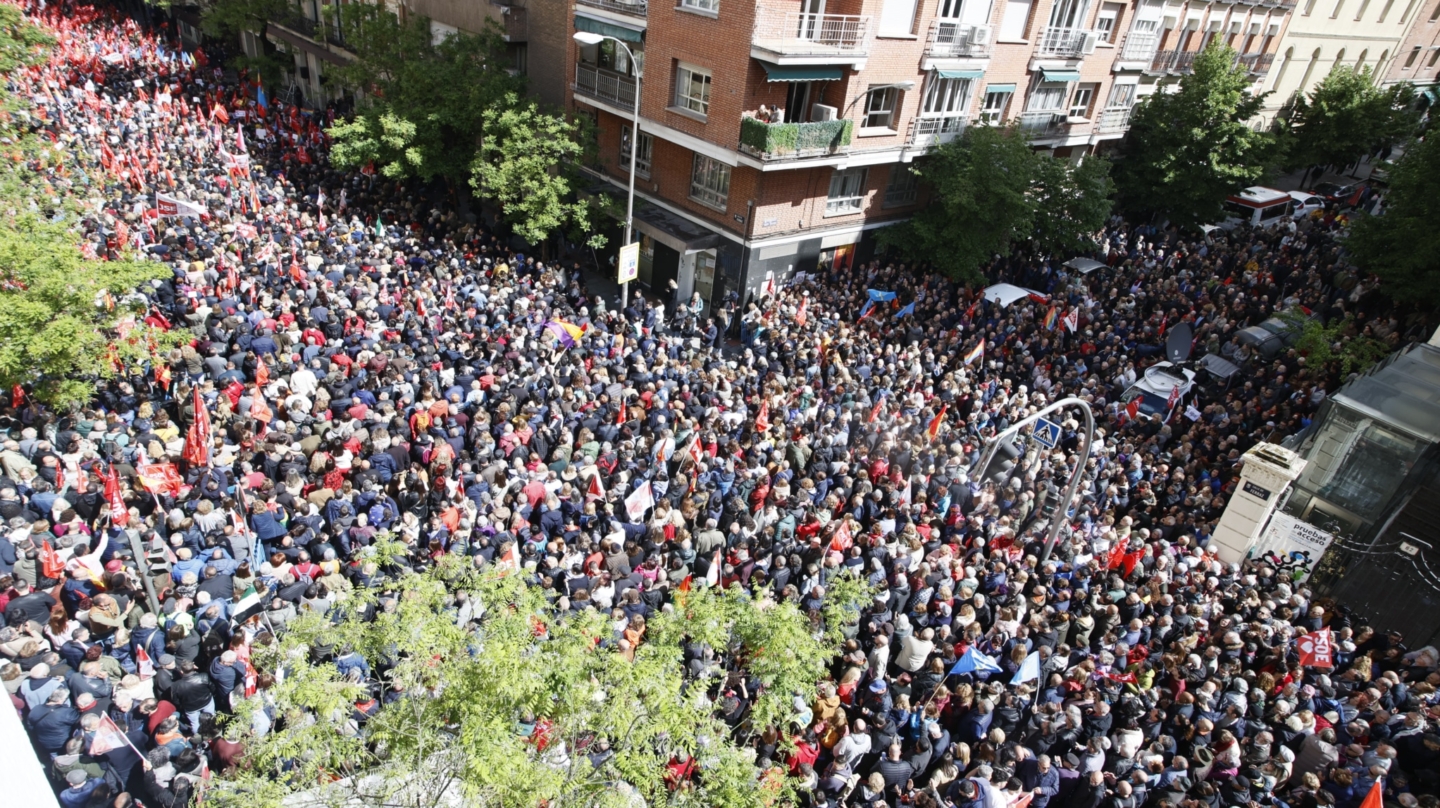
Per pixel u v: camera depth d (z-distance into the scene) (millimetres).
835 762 9328
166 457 12602
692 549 12844
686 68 25047
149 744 8906
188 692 9203
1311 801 10016
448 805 6301
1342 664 12914
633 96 26609
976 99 28797
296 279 19344
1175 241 33719
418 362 16453
